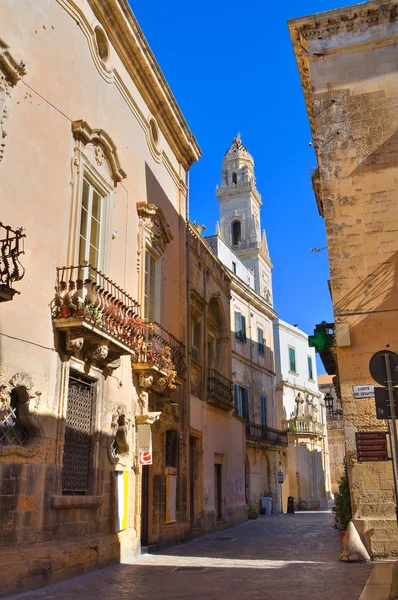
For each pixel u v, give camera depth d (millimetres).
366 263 12633
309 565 11094
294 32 14117
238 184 59281
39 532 9297
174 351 16672
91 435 11531
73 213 11406
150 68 15812
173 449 16875
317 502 42375
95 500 11078
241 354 32375
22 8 10523
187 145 19641
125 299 13734
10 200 9664
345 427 11852
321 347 15016
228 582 9336
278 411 41938
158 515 14719
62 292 10758
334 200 13102
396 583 6527
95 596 8227
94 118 12812
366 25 13844
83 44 12539
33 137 10438
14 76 9914
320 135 13547
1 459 8680
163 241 17094
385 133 13227
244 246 56094
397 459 7340
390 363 7551
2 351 9016
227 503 22891
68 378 10570
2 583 8219
